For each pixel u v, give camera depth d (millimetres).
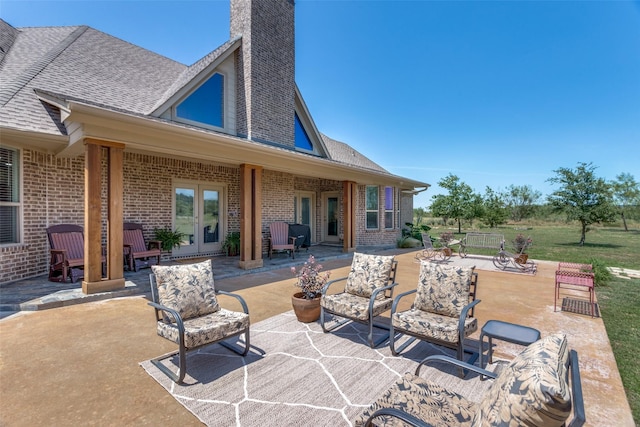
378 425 1811
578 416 1460
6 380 2973
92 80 8219
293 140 11672
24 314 4750
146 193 8625
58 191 7145
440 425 1794
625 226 26594
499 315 4980
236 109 10320
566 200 15898
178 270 3629
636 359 3559
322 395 2801
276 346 3814
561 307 5375
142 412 2531
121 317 4668
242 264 7980
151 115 8156
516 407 1248
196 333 3039
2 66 7676
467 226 29562
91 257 5477
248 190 7941
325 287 4406
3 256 6082
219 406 2623
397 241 14695
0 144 6031
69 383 2936
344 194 11492
